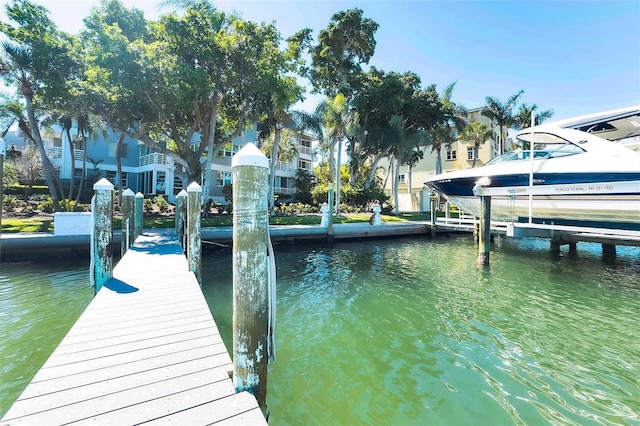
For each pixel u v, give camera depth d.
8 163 19.67
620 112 7.43
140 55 11.06
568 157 7.77
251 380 2.07
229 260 8.82
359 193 22.31
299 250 11.12
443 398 2.91
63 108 11.85
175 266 5.46
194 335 2.72
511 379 3.23
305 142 31.34
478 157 28.33
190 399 1.87
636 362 3.58
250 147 2.18
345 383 3.12
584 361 3.60
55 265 7.55
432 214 14.19
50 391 1.88
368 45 24.03
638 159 6.75
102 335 2.69
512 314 5.04
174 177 23.16
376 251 10.94
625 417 2.66
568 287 6.53
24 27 11.46
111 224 4.44
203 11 13.16
